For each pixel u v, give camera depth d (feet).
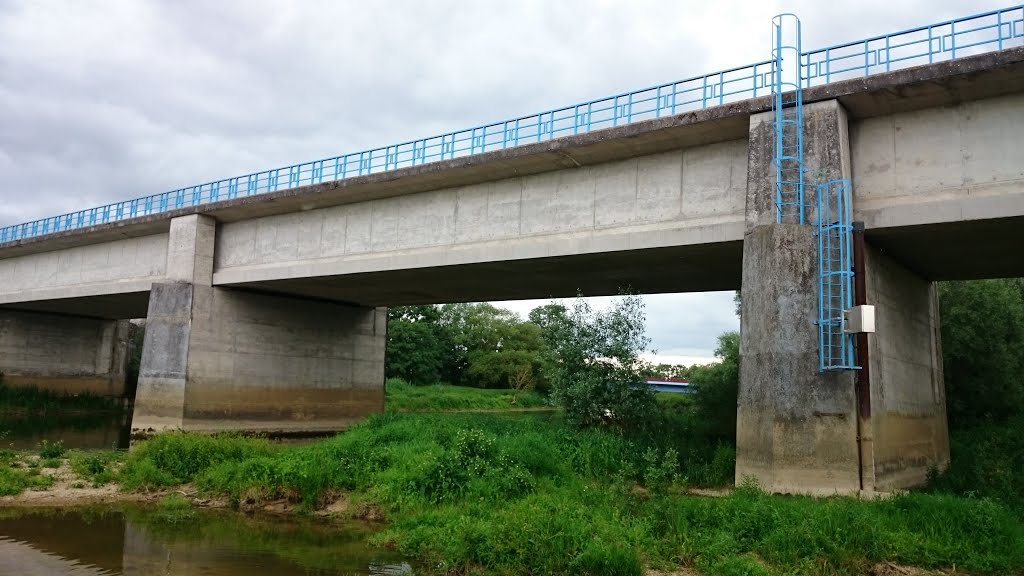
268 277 95.14
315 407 111.96
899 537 38.24
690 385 114.83
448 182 79.56
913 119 54.65
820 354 50.78
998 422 96.02
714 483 58.54
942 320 99.19
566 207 71.15
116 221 111.24
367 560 40.47
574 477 55.83
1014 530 39.22
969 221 50.31
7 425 116.57
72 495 58.03
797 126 55.11
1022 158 50.11
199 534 46.47
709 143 63.10
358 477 56.54
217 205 98.48
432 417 90.68
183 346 97.30
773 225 54.54
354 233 89.15
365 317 122.21
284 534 46.75
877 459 50.85
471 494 50.19
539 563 36.81
